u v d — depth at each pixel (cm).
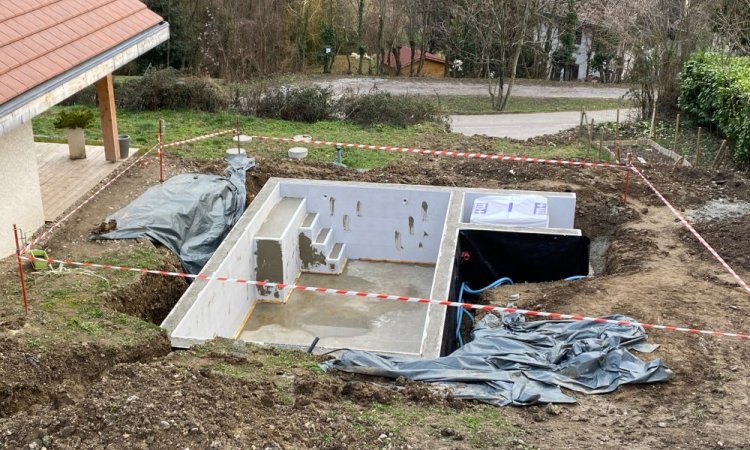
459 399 716
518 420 686
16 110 949
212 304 1045
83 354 766
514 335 873
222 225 1279
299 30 3822
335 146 1814
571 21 3584
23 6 1191
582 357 795
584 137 2092
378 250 1448
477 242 1211
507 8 2833
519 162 1658
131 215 1204
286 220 1334
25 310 871
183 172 1467
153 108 2155
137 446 549
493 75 3566
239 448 563
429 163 1681
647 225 1298
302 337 1192
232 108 2228
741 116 1820
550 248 1193
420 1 3656
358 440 609
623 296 996
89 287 970
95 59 1184
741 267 1101
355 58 4306
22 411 665
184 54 3222
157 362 751
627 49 2633
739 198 1427
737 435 648
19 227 1096
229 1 3484
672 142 2048
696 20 2339
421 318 1258
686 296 990
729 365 804
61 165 1427
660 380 769
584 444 628
